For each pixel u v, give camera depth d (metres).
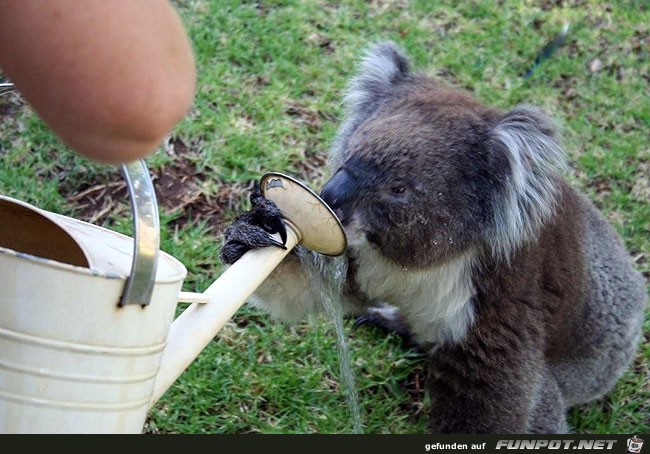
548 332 1.18
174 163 1.40
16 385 0.73
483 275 1.13
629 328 1.28
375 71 1.24
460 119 1.14
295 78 1.57
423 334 1.17
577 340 1.24
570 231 1.22
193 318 0.87
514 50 1.74
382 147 1.10
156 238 0.74
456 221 1.11
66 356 0.73
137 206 0.73
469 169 1.12
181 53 0.59
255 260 0.92
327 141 1.48
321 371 1.21
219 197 1.38
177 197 1.37
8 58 0.56
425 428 1.19
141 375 0.76
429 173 1.10
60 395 0.73
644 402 1.30
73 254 0.78
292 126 1.49
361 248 1.12
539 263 1.16
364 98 1.23
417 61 1.66
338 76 1.59
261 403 1.17
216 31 1.61
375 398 1.21
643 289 1.32
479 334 1.13
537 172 1.14
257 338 1.24
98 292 0.73
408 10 1.76
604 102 1.67
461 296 1.12
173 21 0.59
